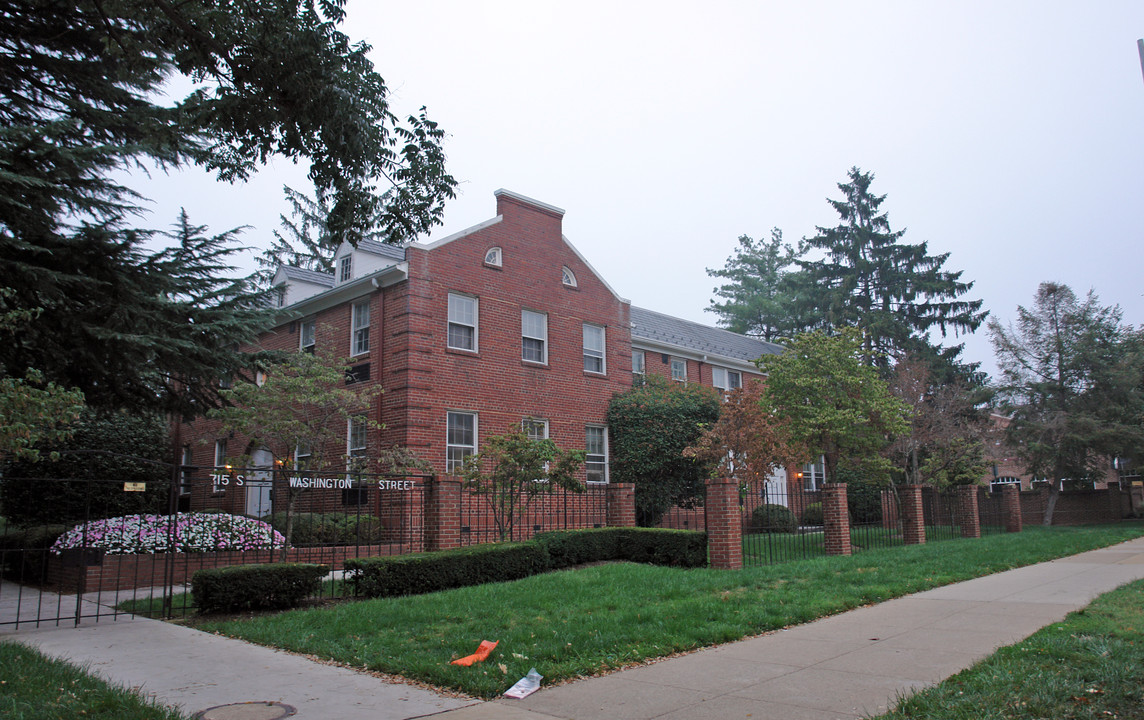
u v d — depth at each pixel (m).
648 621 8.27
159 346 12.41
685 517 24.06
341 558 14.47
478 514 16.05
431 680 6.38
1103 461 29.44
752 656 6.98
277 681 6.48
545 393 21.05
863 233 42.69
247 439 21.42
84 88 13.34
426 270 19.02
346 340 20.34
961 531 20.98
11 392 7.08
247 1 8.35
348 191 9.82
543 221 22.02
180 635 8.59
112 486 19.30
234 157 9.59
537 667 6.49
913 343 39.38
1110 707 4.94
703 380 28.73
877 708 5.24
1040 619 8.23
